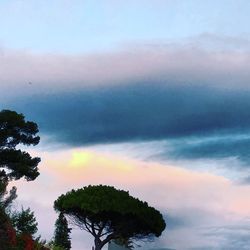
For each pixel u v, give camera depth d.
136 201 57.78
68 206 57.59
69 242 59.72
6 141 60.34
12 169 59.53
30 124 61.31
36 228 38.94
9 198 36.84
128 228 57.94
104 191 57.91
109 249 58.38
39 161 61.50
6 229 32.94
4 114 59.72
